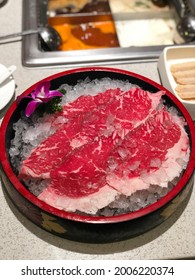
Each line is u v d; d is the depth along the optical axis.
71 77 0.45
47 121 0.41
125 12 0.66
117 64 0.53
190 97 0.47
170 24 0.66
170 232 0.39
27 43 0.54
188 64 0.50
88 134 0.39
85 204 0.35
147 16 0.66
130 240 0.38
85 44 0.63
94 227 0.34
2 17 0.59
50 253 0.37
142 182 0.37
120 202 0.36
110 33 0.65
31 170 0.36
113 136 0.39
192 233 0.39
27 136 0.40
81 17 0.65
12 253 0.37
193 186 0.42
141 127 0.40
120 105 0.41
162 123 0.41
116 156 0.38
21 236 0.38
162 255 0.37
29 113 0.39
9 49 0.54
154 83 0.44
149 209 0.34
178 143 0.40
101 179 0.36
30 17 0.58
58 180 0.36
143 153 0.38
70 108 0.42
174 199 0.35
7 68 0.50
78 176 0.36
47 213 0.34
